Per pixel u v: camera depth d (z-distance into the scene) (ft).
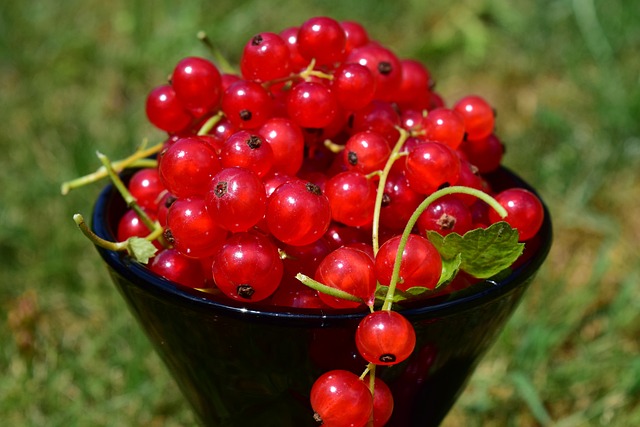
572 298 1.24
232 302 0.79
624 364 1.17
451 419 1.13
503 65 1.94
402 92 0.93
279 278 0.80
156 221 0.88
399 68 0.91
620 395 1.14
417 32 2.07
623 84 1.74
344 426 0.79
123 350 1.18
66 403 1.13
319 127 0.86
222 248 0.80
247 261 0.79
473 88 1.88
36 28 1.98
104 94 1.82
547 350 1.18
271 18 2.06
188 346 0.83
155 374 1.16
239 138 0.83
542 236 0.87
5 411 1.12
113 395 1.14
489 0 2.07
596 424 1.12
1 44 1.91
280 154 0.84
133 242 0.84
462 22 2.03
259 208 0.80
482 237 0.80
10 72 1.87
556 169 1.52
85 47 1.94
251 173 0.80
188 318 0.80
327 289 0.78
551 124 1.64
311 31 0.88
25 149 1.57
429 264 0.80
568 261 1.36
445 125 0.87
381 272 0.80
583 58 1.90
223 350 0.81
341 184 0.83
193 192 0.82
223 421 0.87
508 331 1.19
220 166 0.83
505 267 0.82
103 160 0.87
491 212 0.87
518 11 2.06
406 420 0.87
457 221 0.84
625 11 1.94
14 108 1.73
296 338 0.79
